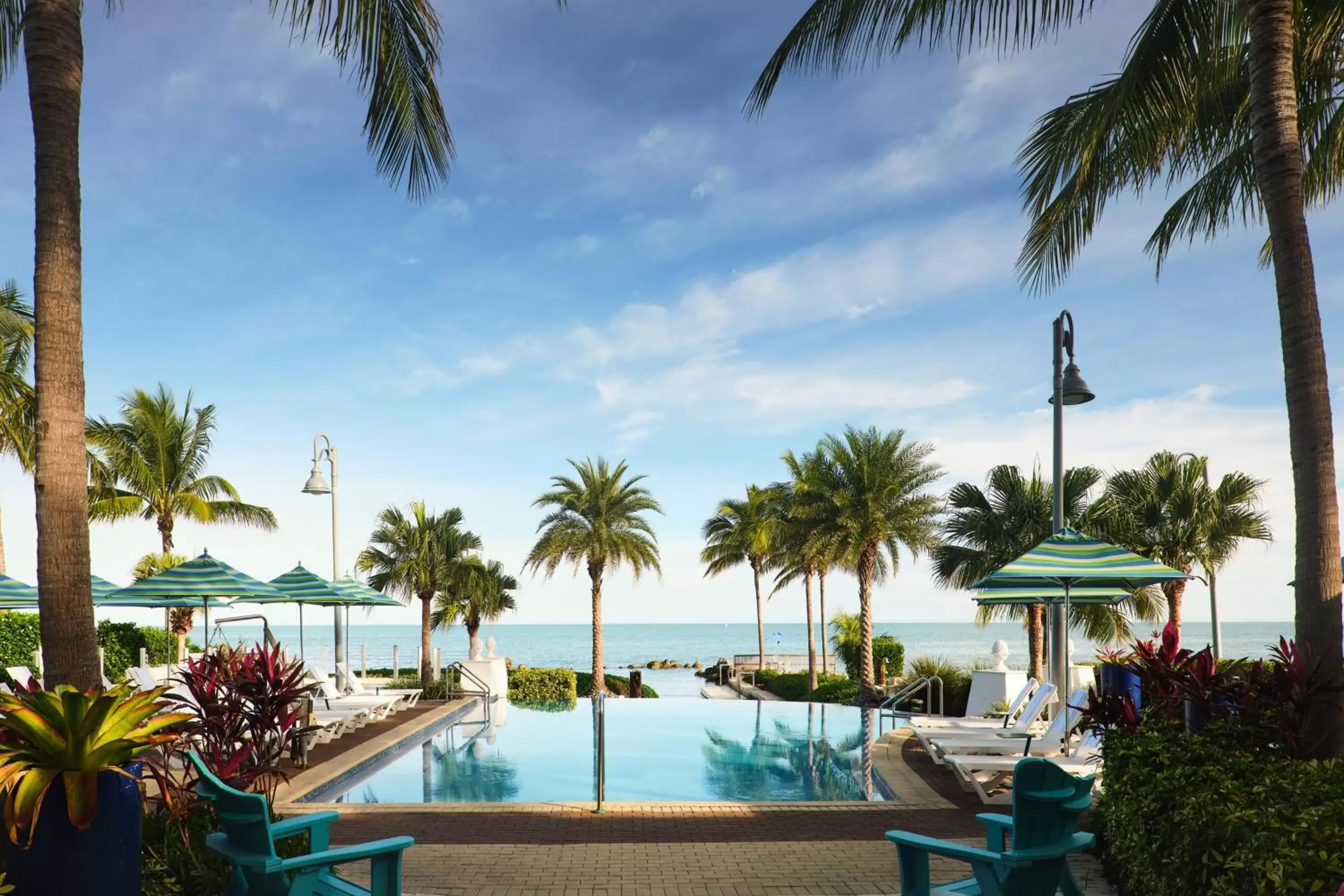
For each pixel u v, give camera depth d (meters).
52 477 5.47
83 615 5.52
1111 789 6.07
